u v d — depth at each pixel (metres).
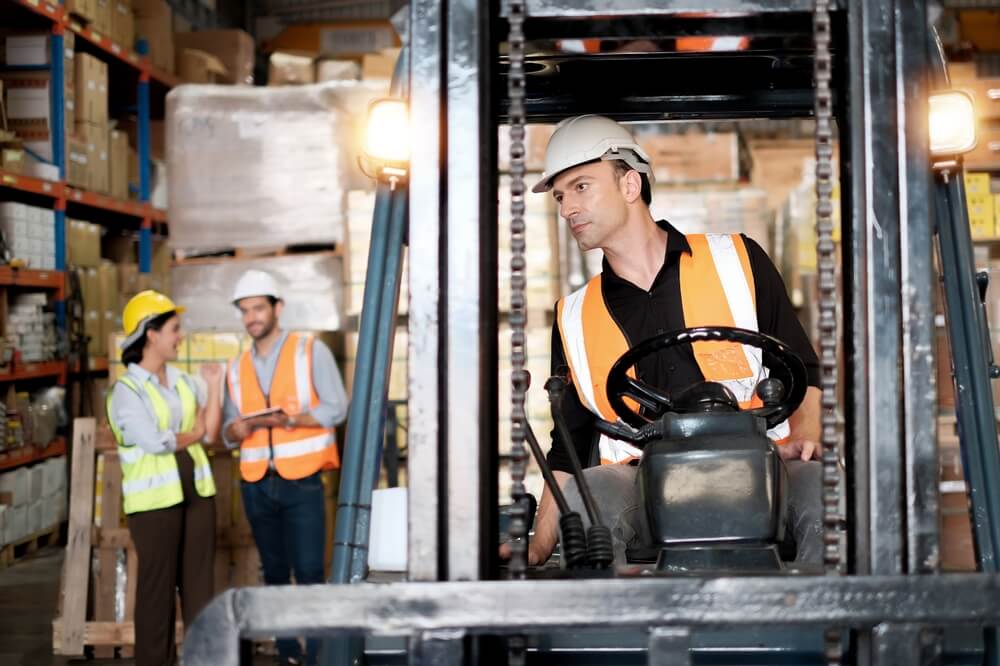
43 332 9.09
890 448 1.81
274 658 5.83
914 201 1.83
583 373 2.89
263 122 7.11
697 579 1.67
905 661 1.70
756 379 2.80
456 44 1.89
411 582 1.70
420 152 1.87
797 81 2.75
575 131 2.90
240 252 7.14
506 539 2.47
